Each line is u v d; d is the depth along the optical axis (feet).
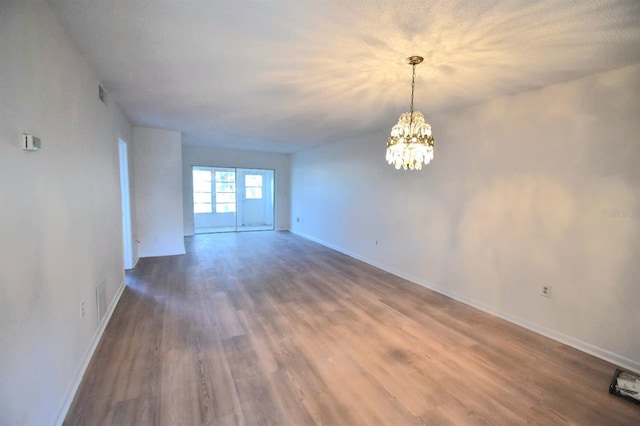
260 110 12.34
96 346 8.11
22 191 4.40
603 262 8.01
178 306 10.98
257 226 32.35
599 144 7.99
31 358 4.58
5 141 3.98
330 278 14.66
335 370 7.38
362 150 17.98
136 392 6.42
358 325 9.75
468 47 6.61
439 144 12.67
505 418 5.95
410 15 5.43
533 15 5.33
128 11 5.41
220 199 31.14
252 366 7.46
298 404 6.21
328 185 21.99
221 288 12.98
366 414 5.98
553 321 9.06
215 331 9.18
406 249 14.67
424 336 9.11
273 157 28.76
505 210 10.24
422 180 13.61
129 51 7.04
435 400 6.42
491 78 8.44
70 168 6.45
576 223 8.50
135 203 17.39
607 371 7.49
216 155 26.25
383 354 8.12
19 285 4.27
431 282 13.28
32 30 4.78
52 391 5.30
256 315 10.36
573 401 6.45
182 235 18.93
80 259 6.99
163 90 9.86
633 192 7.46
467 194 11.53
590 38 6.10
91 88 8.20
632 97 7.39
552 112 8.91
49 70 5.41
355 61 7.44
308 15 5.49
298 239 25.03
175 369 7.25
